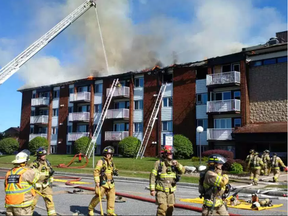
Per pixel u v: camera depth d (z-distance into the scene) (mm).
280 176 18031
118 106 37250
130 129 34844
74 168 22766
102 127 37781
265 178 16766
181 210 7820
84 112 39156
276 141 22938
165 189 5762
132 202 9078
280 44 25453
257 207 8102
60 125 42938
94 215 7281
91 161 28234
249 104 27062
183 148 28125
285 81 25406
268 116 25906
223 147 27953
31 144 41406
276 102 25656
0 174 19781
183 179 15727
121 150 32844
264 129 23938
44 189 6676
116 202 9047
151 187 5816
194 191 12305
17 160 5441
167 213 5793
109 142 36875
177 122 31266
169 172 5832
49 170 6746
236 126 27453
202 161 23953
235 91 28078
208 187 5020
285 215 7477
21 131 47531
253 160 14328
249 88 27266
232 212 7777
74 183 14039
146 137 33469
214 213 4922
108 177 6691
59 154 41969
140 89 35125
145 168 21422
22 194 5270
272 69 26188
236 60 27656
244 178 16781
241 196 10633
